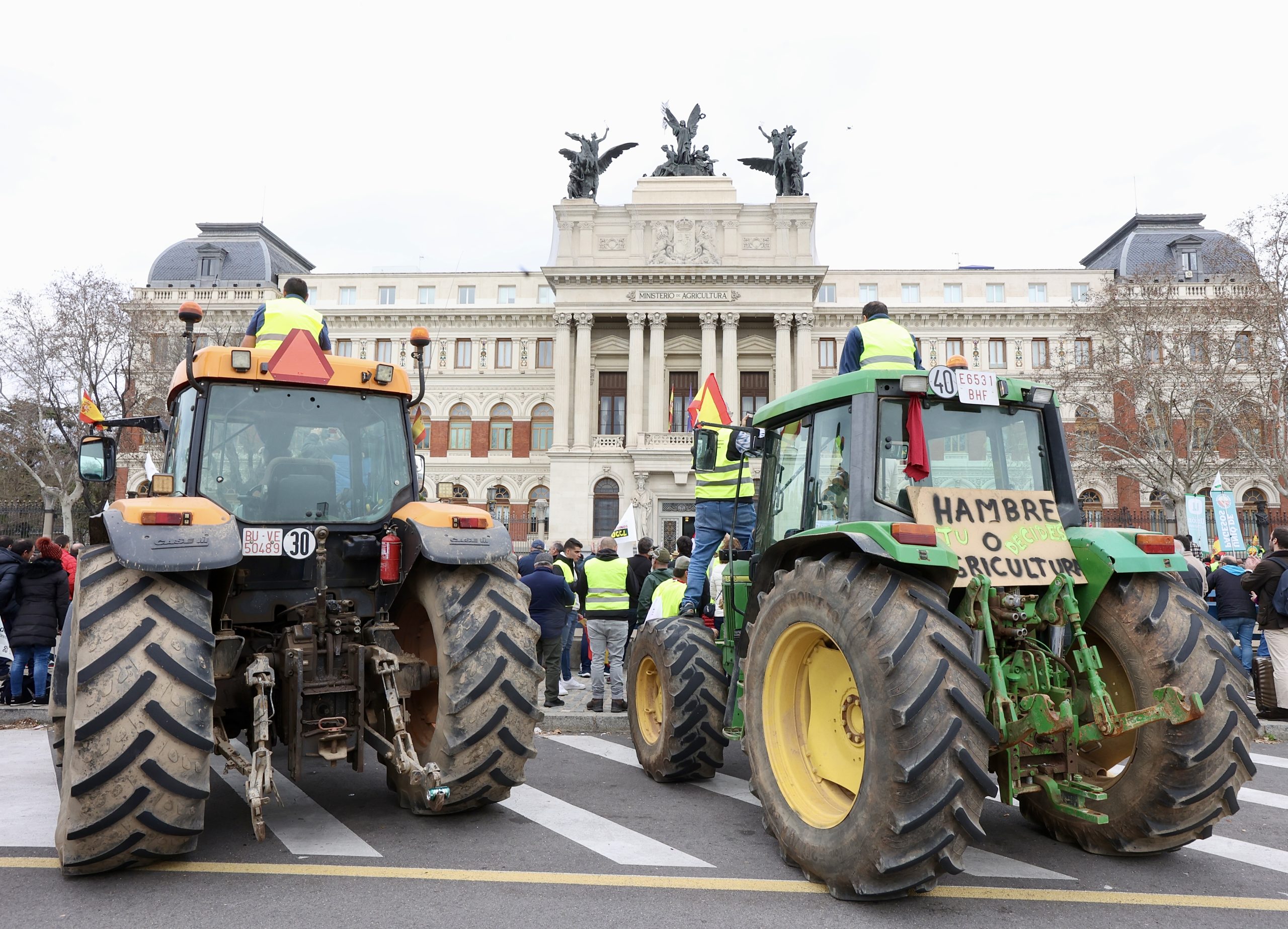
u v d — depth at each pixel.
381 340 52.75
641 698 7.11
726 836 5.21
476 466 51.75
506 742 5.07
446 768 5.01
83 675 4.05
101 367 37.72
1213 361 35.69
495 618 5.15
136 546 4.29
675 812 5.79
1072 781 4.56
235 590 5.15
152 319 38.88
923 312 50.16
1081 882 4.44
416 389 52.44
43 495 41.56
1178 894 4.27
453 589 5.21
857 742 4.39
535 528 48.44
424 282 53.31
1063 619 4.51
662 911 3.99
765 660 4.86
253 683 4.64
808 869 4.36
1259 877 4.54
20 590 9.92
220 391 5.33
